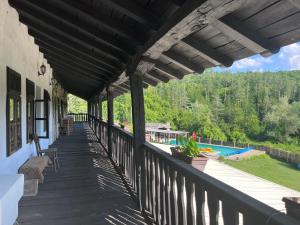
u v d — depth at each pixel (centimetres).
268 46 211
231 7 180
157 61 373
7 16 468
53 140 1180
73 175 608
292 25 190
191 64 329
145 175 400
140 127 414
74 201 444
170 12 259
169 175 303
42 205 425
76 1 330
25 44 625
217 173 672
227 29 206
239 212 167
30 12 467
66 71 1095
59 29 470
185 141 528
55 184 537
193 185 244
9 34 484
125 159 582
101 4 308
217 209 195
